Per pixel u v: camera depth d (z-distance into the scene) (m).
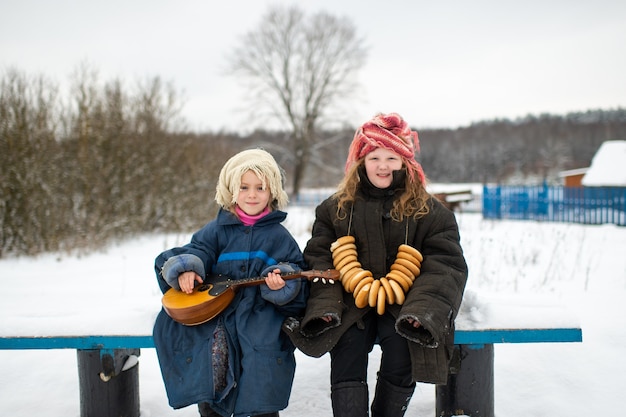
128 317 2.10
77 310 2.20
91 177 8.77
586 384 2.56
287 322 2.00
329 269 2.09
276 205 2.35
